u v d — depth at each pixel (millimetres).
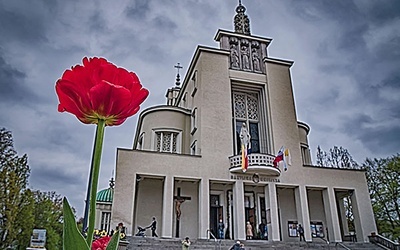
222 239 20203
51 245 31172
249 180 22125
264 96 26188
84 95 1144
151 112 25938
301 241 21469
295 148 24422
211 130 23078
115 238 1276
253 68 26844
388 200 29281
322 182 23750
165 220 19875
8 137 24266
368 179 30766
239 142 24922
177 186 22656
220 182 22078
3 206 22578
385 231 29094
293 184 23047
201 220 20375
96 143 1201
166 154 21453
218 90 24609
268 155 22359
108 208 32000
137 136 30438
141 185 22266
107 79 1211
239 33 27828
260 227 22188
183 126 25641
